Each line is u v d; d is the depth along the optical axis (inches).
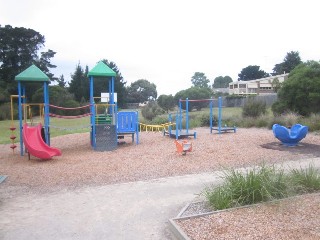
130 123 527.2
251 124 778.8
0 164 380.8
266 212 178.7
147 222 184.4
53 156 419.2
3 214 203.8
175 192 242.1
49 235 169.0
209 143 493.7
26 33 2283.5
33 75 451.5
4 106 1536.7
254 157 369.1
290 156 369.1
